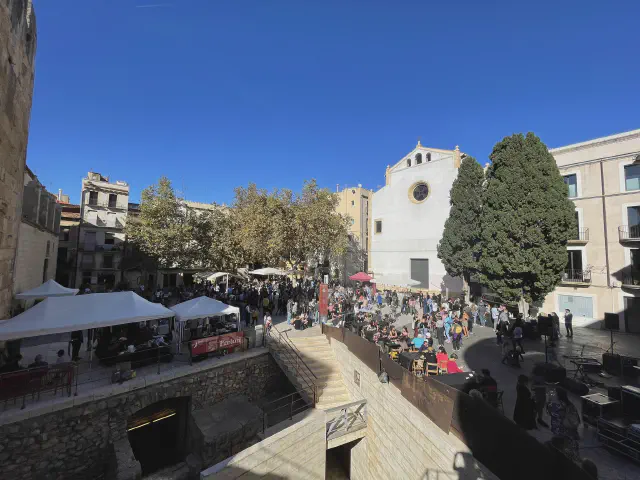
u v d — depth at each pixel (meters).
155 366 12.84
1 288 10.98
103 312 11.69
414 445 9.56
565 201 17.80
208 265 33.91
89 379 11.26
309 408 12.76
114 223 37.56
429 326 16.20
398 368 11.02
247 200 32.84
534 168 18.09
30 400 9.67
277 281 37.84
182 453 12.77
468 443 7.66
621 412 7.68
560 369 10.29
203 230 32.34
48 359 13.26
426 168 31.80
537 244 17.69
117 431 10.72
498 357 13.45
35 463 9.19
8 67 9.70
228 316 19.34
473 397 7.62
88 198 36.56
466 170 25.91
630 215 19.52
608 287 19.86
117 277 37.25
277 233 25.88
